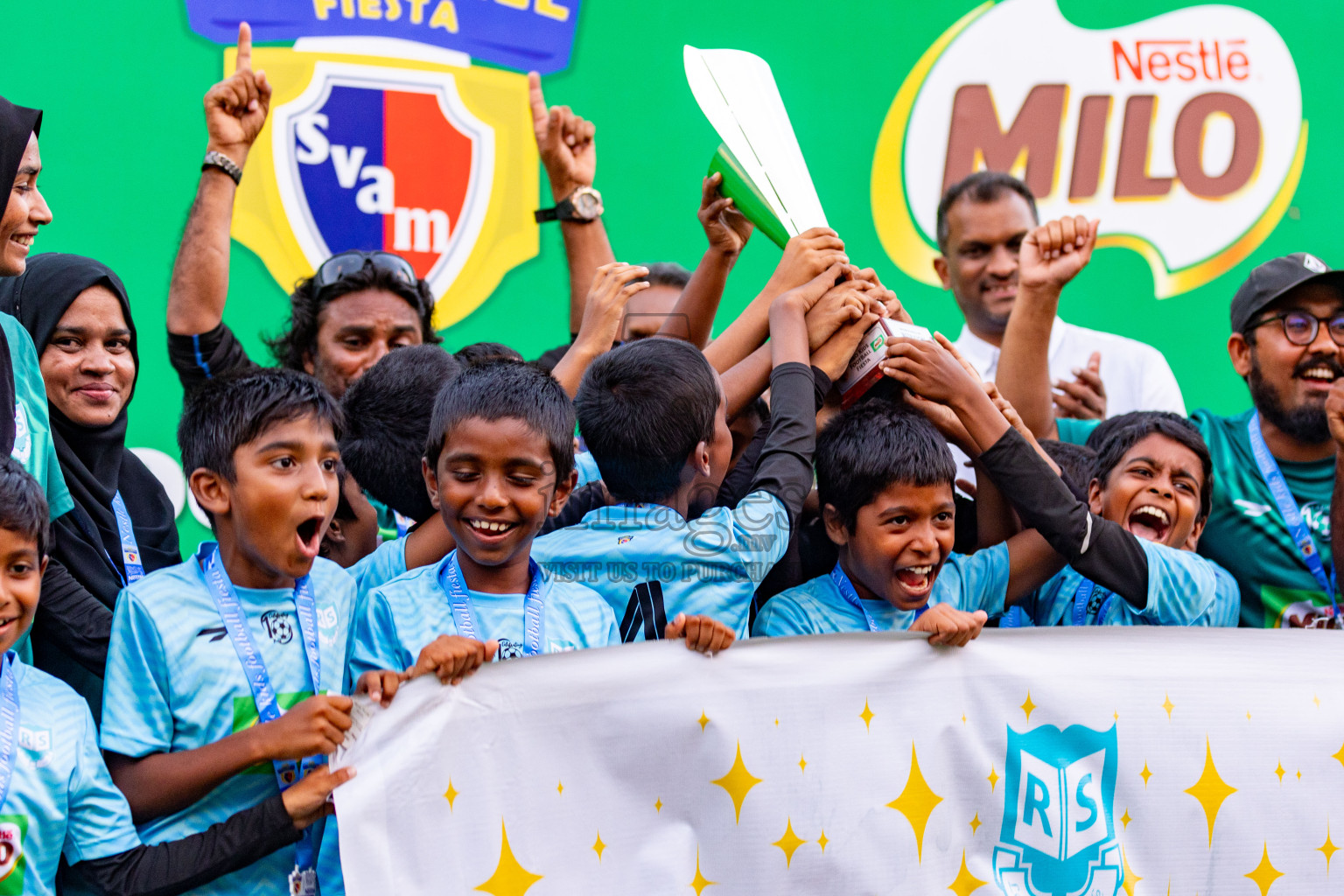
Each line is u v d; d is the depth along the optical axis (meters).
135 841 2.42
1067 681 2.88
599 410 3.02
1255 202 6.18
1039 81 6.10
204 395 2.64
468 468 2.66
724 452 3.16
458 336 5.76
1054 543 3.16
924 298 6.09
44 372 3.41
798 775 2.74
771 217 3.60
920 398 3.35
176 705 2.52
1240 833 2.91
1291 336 4.07
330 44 5.60
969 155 6.09
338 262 4.24
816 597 3.17
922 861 2.78
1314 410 4.07
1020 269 4.38
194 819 2.50
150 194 5.48
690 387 3.01
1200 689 2.92
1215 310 6.20
